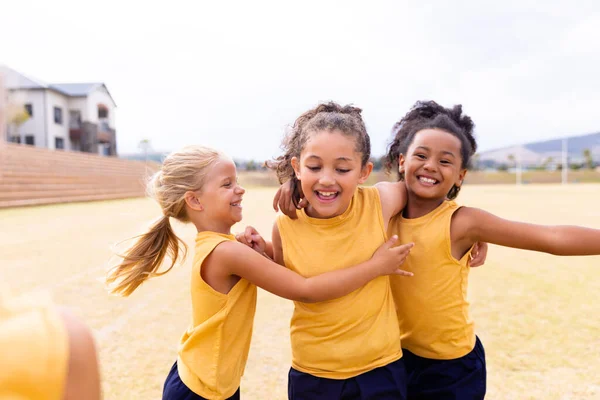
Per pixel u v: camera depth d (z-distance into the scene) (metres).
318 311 1.80
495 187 37.62
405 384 1.83
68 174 21.59
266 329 3.51
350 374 1.77
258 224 10.45
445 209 1.91
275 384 2.59
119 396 2.44
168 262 6.07
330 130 1.69
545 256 6.41
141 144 53.78
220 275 1.77
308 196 1.76
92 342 0.60
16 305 0.55
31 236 8.31
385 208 1.91
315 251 1.83
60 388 0.53
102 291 4.58
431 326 1.93
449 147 1.84
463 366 1.92
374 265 1.74
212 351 1.77
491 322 3.58
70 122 37.78
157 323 3.65
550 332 3.34
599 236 1.74
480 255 2.09
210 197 1.85
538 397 2.40
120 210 14.34
